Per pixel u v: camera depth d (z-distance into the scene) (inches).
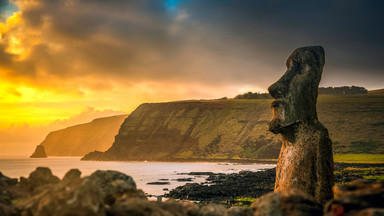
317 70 605.3
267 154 7623.0
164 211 264.1
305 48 624.1
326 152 567.5
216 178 3127.5
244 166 5895.7
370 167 3270.2
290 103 593.0
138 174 4020.7
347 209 267.4
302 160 569.3
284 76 619.5
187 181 2994.6
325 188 551.5
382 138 6496.1
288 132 601.3
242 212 297.3
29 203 249.8
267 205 286.4
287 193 293.7
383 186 282.5
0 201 271.6
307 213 278.4
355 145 6373.0
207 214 305.3
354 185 296.0
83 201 226.8
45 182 322.3
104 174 313.4
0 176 329.4
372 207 261.9
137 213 244.2
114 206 252.7
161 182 2807.6
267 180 2445.9
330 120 7450.8
